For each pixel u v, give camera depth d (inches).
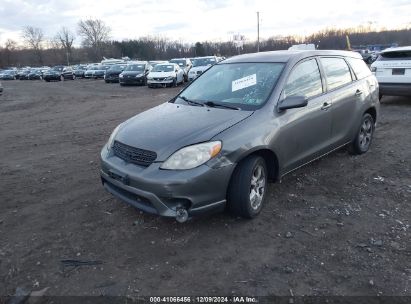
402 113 362.0
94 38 4335.6
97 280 123.3
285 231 148.9
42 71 1884.8
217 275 124.1
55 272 128.0
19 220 165.2
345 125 209.5
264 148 153.3
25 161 254.4
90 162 244.1
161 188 135.0
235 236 146.2
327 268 126.0
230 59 207.0
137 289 118.6
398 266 125.9
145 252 137.6
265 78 175.2
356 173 206.1
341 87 205.9
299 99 159.6
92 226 157.1
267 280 121.0
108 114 466.0
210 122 152.4
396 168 212.7
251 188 153.7
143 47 4057.6
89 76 1536.7
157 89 833.5
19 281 124.1
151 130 154.3
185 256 134.6
